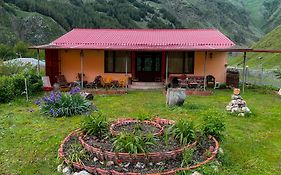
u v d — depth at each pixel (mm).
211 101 15312
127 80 19594
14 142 8828
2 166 7359
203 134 8312
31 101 14820
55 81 20031
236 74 19672
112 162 6969
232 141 8961
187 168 6578
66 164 7074
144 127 8961
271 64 49438
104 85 19828
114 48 18281
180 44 20359
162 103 14477
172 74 20797
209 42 20828
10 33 67500
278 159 7809
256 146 8648
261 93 18203
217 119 8547
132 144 7059
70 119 11320
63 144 8125
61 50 20594
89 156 7324
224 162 7355
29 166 7352
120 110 12961
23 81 15914
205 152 7422
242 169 7168
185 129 7965
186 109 13055
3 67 19188
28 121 11023
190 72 20875
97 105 14055
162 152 7055
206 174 6543
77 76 20719
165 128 8812
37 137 9219
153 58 20984
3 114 12141
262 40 67312
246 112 12219
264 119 11656
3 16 71938
